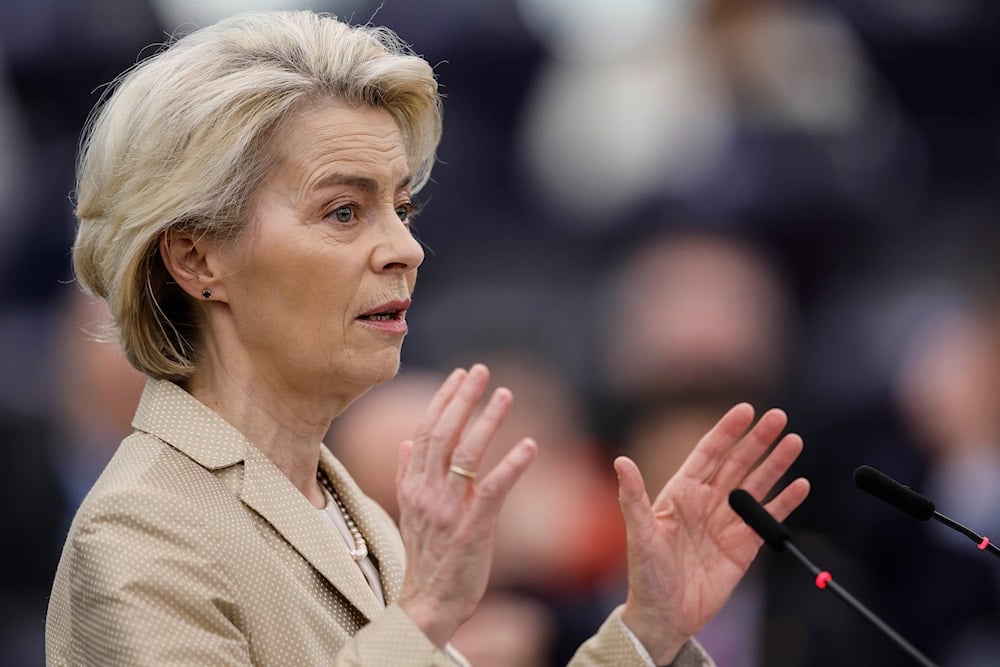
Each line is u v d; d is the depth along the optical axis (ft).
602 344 73.31
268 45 30.30
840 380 75.61
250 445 30.01
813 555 55.36
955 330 76.54
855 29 84.58
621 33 84.94
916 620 64.08
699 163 81.61
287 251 29.58
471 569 27.35
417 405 54.19
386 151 30.45
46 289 82.23
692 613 31.53
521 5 84.84
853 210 81.41
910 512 31.01
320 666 28.45
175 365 30.66
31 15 84.17
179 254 30.09
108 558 27.40
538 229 83.10
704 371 69.62
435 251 82.43
